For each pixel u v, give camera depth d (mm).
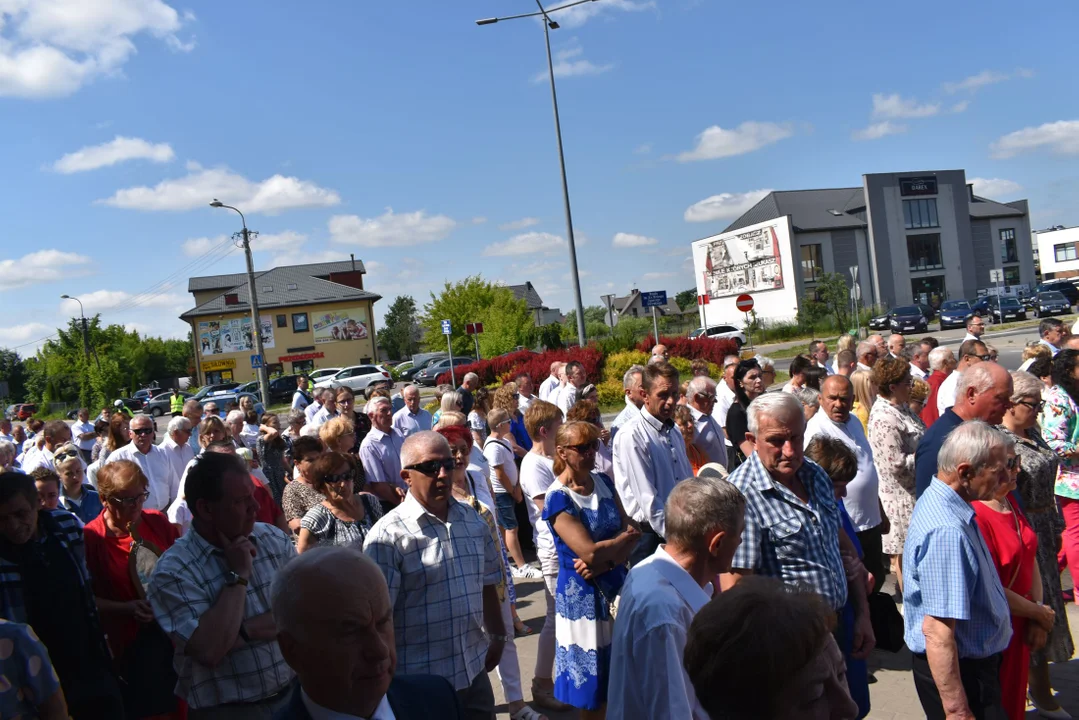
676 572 2695
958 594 3139
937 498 3322
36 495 3916
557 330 41125
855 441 5480
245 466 3318
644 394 5055
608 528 4215
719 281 66562
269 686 3275
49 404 60781
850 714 1842
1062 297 45031
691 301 100500
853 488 5398
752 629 1696
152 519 4395
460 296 49750
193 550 3221
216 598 3170
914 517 3387
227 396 42094
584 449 4191
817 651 1716
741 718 1703
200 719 3180
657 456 4969
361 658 2029
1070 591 6148
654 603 2535
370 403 7625
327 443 6516
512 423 9367
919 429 5656
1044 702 4395
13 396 83375
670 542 2773
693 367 9469
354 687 2037
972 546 3223
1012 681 3568
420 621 3512
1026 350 8797
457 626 3564
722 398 8203
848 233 61469
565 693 4172
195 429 11594
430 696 2369
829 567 3420
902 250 62438
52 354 65062
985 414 4082
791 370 7703
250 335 67375
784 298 60000
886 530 5797
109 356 63000
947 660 3150
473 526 3793
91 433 13828
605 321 62188
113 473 4223
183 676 3209
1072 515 5570
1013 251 69688
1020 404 4578
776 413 3410
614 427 6469
